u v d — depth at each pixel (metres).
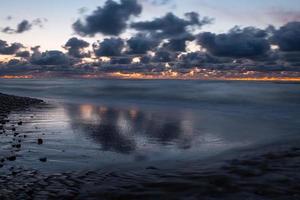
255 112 34.09
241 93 75.50
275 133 20.16
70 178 10.23
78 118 26.27
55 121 23.86
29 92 77.94
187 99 54.88
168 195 8.55
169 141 17.22
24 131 18.81
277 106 41.62
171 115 30.48
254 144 16.42
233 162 11.92
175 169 11.26
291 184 9.11
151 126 22.70
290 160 11.87
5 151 13.73
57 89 96.94
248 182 9.37
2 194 8.66
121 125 22.89
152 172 10.89
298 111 35.09
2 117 25.00
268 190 8.70
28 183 9.63
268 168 10.81
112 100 51.81
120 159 13.16
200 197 8.34
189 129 21.56
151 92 78.69
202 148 15.53
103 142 16.52
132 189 9.08
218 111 35.00
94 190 9.05
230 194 8.48
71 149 14.65
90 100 51.16
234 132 20.50
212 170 10.81
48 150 14.25
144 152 14.55
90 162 12.52
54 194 8.74
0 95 48.84
